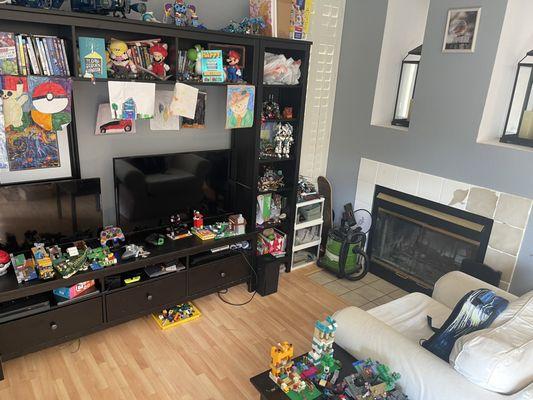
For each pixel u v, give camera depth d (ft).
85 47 7.01
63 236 8.20
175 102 8.20
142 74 7.95
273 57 9.68
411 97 11.26
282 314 9.70
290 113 10.41
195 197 9.79
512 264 9.04
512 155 8.70
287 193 11.19
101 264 7.86
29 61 6.71
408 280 11.07
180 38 8.19
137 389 7.28
